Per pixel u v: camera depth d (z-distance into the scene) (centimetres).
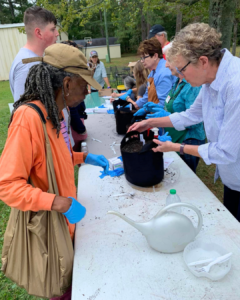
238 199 156
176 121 171
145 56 240
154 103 239
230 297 84
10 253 108
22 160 90
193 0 437
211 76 118
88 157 151
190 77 120
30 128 91
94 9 651
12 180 90
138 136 172
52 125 101
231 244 106
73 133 244
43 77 93
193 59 111
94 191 156
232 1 345
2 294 191
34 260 104
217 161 121
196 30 109
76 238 118
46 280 105
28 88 98
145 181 151
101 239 116
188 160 213
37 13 187
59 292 108
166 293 87
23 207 92
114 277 95
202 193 144
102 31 3472
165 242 101
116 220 128
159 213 102
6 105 814
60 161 104
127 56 2827
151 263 100
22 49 190
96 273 98
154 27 329
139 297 87
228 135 113
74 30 3216
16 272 110
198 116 167
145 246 110
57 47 97
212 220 121
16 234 104
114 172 175
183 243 102
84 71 99
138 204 139
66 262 104
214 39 108
